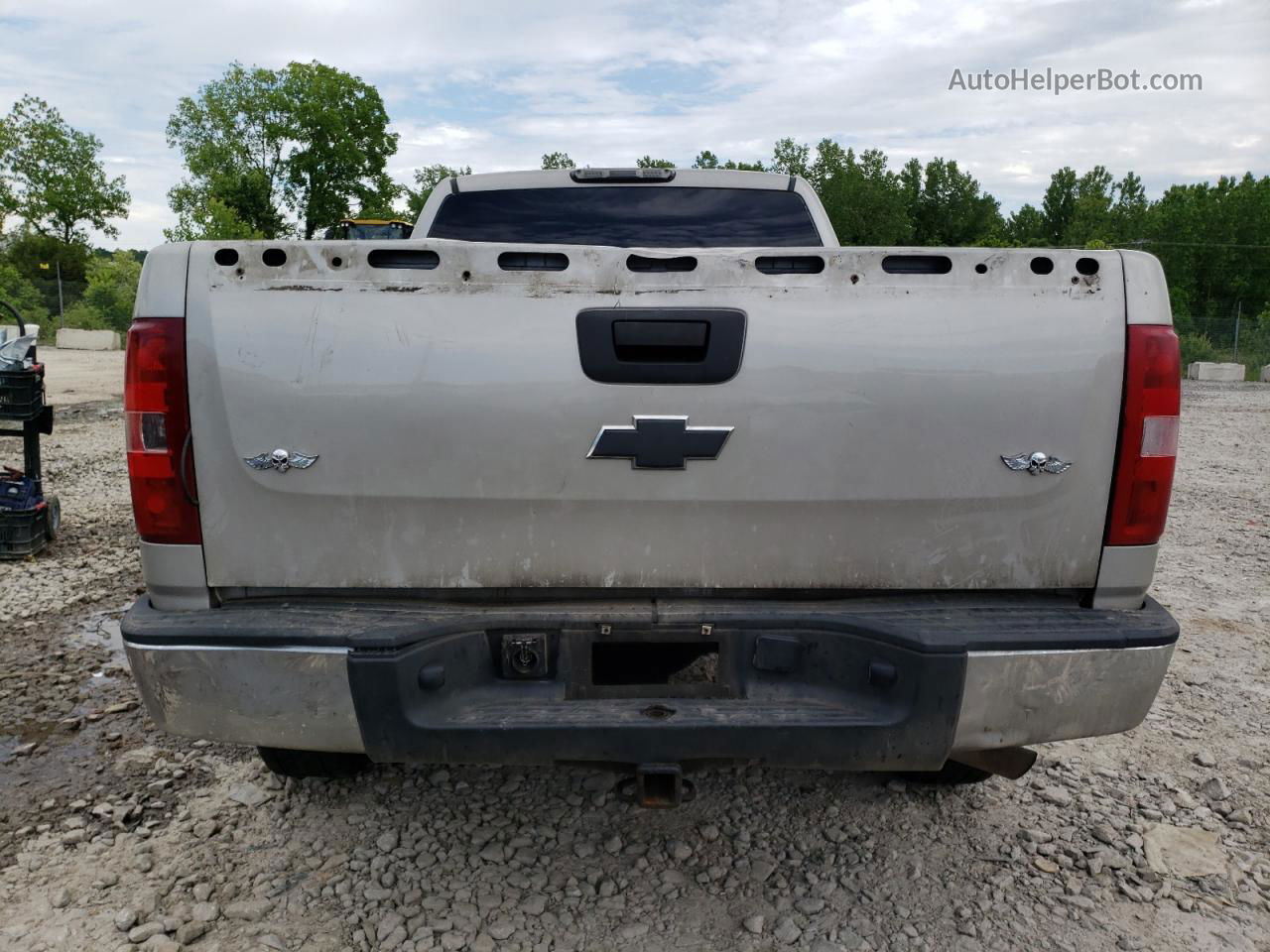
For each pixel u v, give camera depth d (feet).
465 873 8.76
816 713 7.08
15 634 15.30
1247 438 44.06
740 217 14.23
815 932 7.98
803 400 7.24
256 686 7.01
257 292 7.13
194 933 7.82
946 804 10.06
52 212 193.47
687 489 7.32
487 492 7.29
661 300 7.16
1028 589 7.66
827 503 7.37
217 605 7.52
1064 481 7.38
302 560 7.40
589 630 7.35
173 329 7.08
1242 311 181.68
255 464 7.21
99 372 69.10
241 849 9.14
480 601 7.64
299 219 181.37
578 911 8.21
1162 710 12.60
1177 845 9.36
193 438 7.18
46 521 20.70
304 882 8.61
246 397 7.14
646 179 14.08
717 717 7.01
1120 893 8.59
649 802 7.07
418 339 7.16
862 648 7.16
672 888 8.57
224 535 7.32
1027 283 7.29
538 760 7.01
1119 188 241.55
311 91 172.96
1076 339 7.26
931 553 7.49
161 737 11.59
